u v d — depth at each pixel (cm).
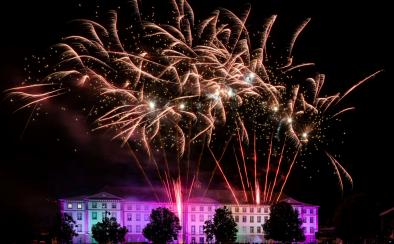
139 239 16525
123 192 17050
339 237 12875
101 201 16538
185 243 16588
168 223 13812
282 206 13788
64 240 14512
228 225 14325
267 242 16050
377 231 12606
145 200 16738
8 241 13975
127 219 16600
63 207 16288
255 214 17150
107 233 13988
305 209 17425
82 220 16375
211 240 15788
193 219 16875
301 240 13650
